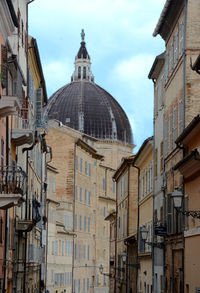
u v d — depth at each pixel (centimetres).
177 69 3981
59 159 10644
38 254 6275
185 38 3744
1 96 2712
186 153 3619
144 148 5378
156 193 4859
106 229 12731
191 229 3419
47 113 14662
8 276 3603
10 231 3688
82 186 11231
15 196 2752
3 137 3138
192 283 3369
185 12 3759
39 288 6369
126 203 7219
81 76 15988
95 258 12069
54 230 8588
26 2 4241
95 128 14362
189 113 3688
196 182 3309
